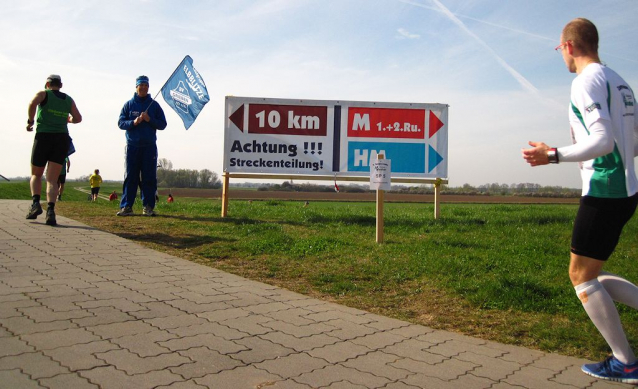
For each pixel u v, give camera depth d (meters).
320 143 10.91
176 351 3.59
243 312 4.62
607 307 3.42
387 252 7.34
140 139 10.20
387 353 3.83
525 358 3.86
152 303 4.69
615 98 3.37
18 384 2.92
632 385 3.38
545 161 3.44
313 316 4.65
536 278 5.93
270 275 6.21
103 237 7.68
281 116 10.87
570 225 10.41
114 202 13.97
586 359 3.88
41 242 7.04
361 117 10.95
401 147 10.98
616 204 3.36
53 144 8.31
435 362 3.70
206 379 3.16
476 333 4.48
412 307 5.20
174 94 10.62
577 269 3.54
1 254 6.24
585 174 3.48
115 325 4.04
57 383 2.97
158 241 7.73
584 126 3.42
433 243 7.95
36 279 5.25
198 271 6.09
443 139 11.05
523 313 4.98
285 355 3.65
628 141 3.40
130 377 3.12
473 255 7.09
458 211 14.98
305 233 8.79
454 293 5.55
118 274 5.67
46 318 4.09
